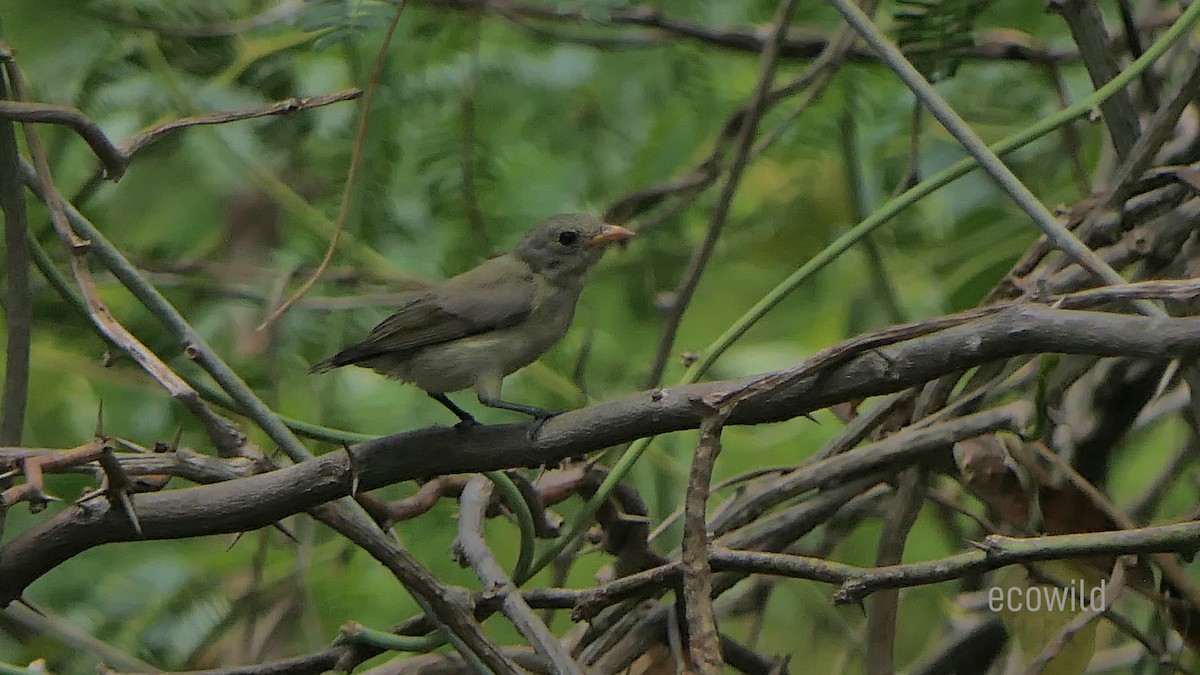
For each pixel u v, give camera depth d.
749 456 13.70
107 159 6.83
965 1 9.66
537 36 12.55
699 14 12.91
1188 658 9.37
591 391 12.59
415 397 12.77
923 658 10.30
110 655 10.45
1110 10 13.09
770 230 13.96
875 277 12.35
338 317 12.34
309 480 6.77
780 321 14.70
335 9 8.86
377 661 12.83
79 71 11.62
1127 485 12.50
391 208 12.41
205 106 12.10
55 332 11.53
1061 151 13.01
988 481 8.35
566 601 7.65
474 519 7.78
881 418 8.91
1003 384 8.79
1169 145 9.33
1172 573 8.35
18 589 6.83
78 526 6.68
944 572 6.70
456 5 11.90
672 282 13.93
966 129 6.94
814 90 10.45
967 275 12.24
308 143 12.86
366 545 7.20
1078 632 8.10
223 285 12.38
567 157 13.41
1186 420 10.32
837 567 6.88
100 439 6.23
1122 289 5.93
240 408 7.76
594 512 7.79
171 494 6.79
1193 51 10.27
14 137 6.90
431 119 12.76
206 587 12.03
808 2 12.70
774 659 8.76
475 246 11.97
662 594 8.62
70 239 6.88
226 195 13.56
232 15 11.81
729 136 11.35
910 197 7.48
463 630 7.15
